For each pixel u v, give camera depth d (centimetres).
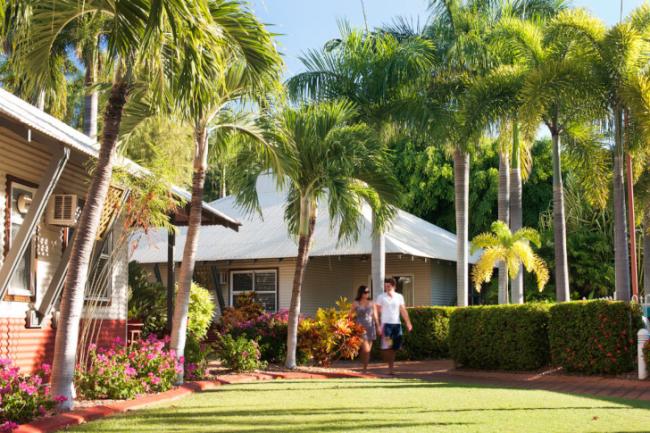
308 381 1273
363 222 2267
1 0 691
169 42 865
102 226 1173
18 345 1106
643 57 1645
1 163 1062
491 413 827
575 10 1691
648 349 1290
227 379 1250
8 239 1073
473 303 3061
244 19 897
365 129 1495
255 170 1547
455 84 2159
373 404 916
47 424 714
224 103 1192
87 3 860
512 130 2259
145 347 1096
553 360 1454
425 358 1903
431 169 3725
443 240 2809
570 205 3209
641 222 2491
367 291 1583
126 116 1159
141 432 690
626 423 747
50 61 924
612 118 1645
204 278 2597
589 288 3181
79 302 848
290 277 2458
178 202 1305
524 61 2019
